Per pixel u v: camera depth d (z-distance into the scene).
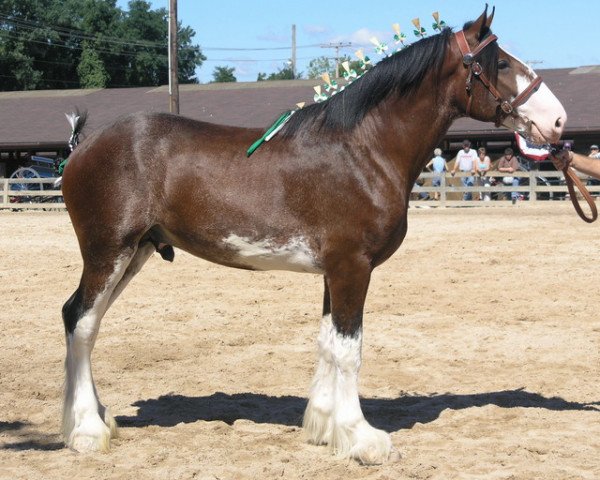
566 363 7.72
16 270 13.09
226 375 7.39
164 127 5.37
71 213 5.42
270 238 5.20
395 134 5.23
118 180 5.24
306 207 5.15
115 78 61.75
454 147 27.61
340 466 4.98
